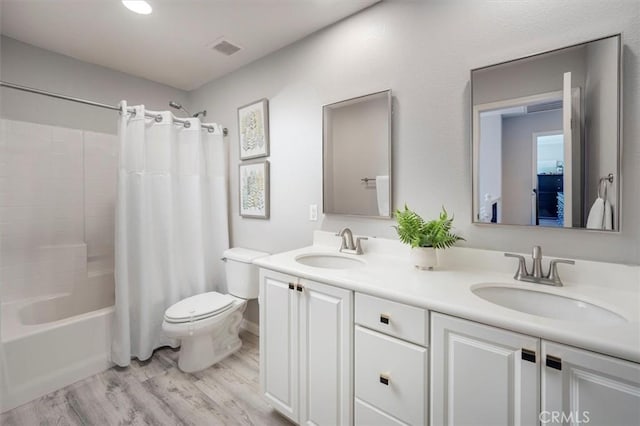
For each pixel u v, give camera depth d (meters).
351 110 1.80
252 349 2.26
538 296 1.12
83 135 2.42
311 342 1.35
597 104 1.09
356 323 1.20
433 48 1.48
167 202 2.23
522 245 1.27
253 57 2.35
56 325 1.77
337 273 1.32
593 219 1.11
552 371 0.78
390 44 1.63
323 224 1.99
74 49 2.23
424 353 1.01
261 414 1.57
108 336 1.98
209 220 2.57
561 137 1.16
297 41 2.09
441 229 1.34
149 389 1.77
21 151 2.14
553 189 1.19
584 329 0.76
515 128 1.26
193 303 2.04
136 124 2.09
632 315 0.85
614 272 1.06
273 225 2.32
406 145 1.59
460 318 0.93
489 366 0.88
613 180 1.07
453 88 1.43
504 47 1.29
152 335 2.15
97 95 2.50
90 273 2.46
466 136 1.40
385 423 1.12
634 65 1.03
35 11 1.76
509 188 1.28
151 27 1.94
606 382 0.72
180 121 2.35
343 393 1.24
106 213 2.57
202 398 1.69
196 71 2.62
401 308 1.06
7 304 2.05
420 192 1.55
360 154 1.76
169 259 2.24
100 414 1.55
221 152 2.58
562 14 1.16
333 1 1.67
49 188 2.27
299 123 2.10
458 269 1.36
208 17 1.83
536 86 1.21
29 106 2.18
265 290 1.56
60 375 1.76
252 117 2.40
